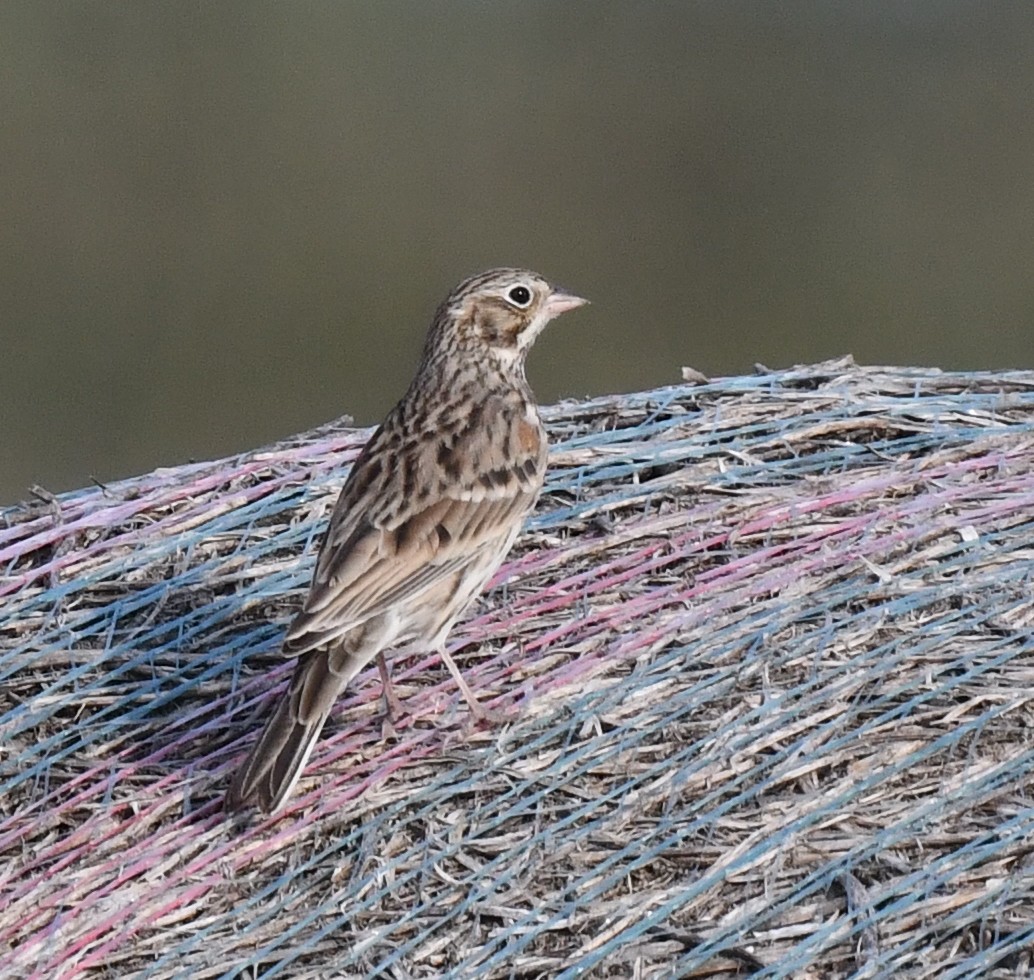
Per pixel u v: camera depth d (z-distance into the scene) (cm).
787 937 1055
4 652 1300
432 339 1380
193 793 1177
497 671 1259
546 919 1072
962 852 1084
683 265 3719
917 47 4169
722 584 1296
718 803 1131
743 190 3853
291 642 1177
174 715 1243
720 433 1455
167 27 3978
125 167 3725
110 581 1356
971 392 1509
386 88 3906
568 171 3891
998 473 1393
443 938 1073
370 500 1255
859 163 3866
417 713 1233
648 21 4209
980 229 3712
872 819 1115
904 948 1045
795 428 1449
